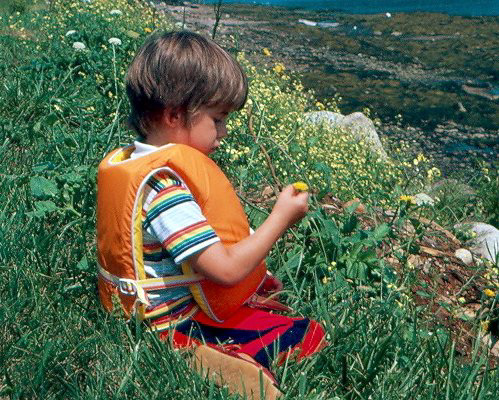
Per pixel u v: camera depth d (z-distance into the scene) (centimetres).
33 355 251
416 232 372
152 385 236
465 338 345
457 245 453
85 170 352
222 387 233
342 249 333
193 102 232
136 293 235
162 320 243
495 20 2106
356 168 602
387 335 283
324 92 1318
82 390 238
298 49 1731
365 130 819
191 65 230
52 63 567
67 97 505
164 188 228
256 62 1515
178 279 235
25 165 403
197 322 243
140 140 249
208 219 233
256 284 249
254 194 419
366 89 1348
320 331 256
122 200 229
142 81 233
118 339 251
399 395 250
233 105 240
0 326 262
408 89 1352
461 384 257
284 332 248
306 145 536
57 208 329
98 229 244
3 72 604
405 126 1140
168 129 236
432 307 361
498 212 675
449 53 1680
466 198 698
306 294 316
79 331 265
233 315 247
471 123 1159
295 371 248
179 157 230
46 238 311
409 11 2456
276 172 460
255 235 235
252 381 232
